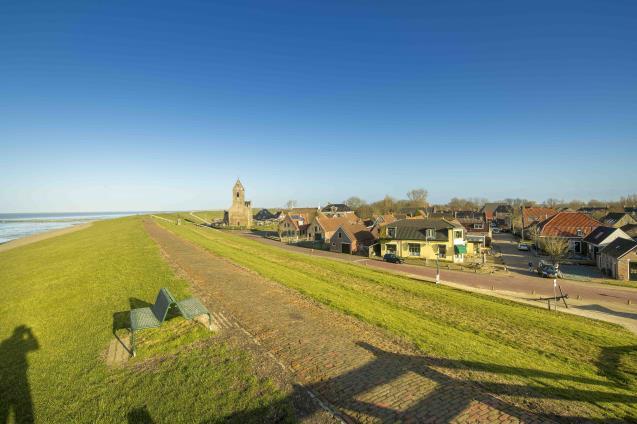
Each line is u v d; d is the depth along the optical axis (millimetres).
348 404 7008
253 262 25469
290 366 8547
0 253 39719
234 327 11086
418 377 8305
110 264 21609
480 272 35406
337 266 29203
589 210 99875
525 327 14867
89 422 6395
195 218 145875
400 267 37406
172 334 10289
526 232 68812
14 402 7074
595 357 11969
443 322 14453
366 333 11156
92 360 8773
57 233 64875
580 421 6910
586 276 35531
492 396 7609
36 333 10719
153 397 7125
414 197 151875
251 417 6488
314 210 111125
